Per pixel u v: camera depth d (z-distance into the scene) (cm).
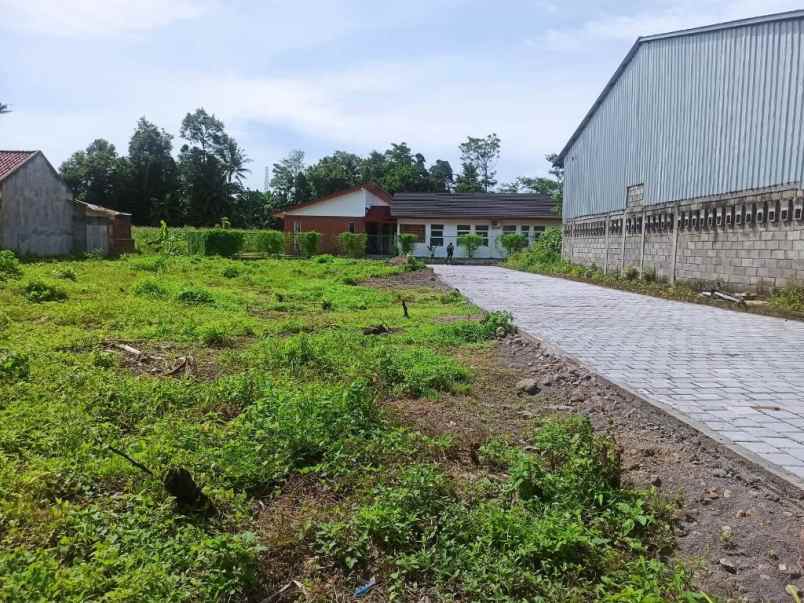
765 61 1359
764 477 398
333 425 461
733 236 1451
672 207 1725
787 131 1285
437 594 292
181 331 867
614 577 304
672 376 657
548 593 290
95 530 316
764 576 307
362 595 296
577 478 381
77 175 5069
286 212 3838
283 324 969
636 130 1953
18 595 252
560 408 580
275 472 400
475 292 1653
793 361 741
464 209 3856
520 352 822
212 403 539
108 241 2680
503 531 329
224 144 5609
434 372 648
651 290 1681
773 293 1309
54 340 766
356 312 1195
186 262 2228
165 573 279
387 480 395
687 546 337
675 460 445
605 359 743
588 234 2378
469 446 460
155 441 436
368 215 3853
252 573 294
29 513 328
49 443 421
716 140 1527
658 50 1805
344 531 332
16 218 2233
